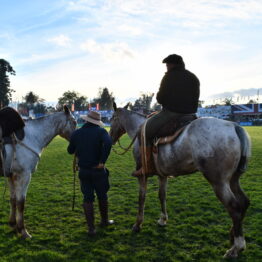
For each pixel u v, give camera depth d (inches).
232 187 143.3
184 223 183.8
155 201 231.6
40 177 327.6
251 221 183.2
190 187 271.0
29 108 2476.6
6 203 228.8
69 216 199.5
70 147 177.6
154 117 160.7
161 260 139.2
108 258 141.4
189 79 156.5
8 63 2758.4
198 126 137.2
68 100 3518.7
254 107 1957.4
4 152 160.2
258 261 134.4
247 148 132.4
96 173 170.2
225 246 151.2
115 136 219.1
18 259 140.1
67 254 145.5
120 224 184.9
